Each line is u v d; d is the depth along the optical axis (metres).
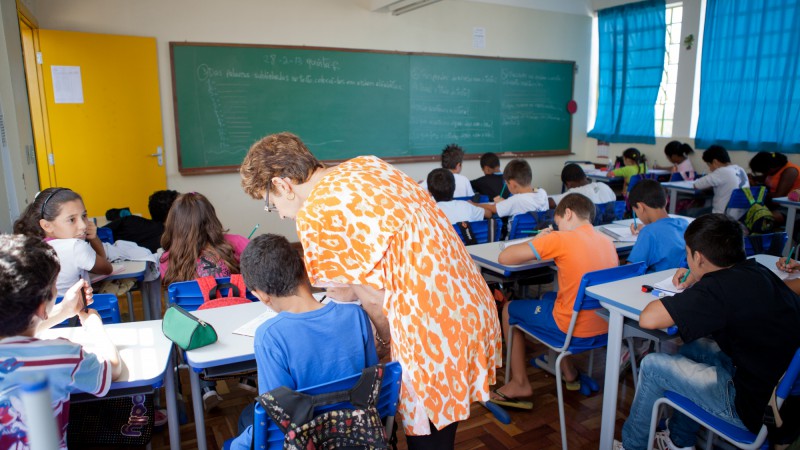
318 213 1.07
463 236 3.21
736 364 1.54
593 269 2.11
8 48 3.36
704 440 1.96
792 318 1.50
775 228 4.39
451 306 1.12
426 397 1.14
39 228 2.21
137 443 1.64
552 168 7.16
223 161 5.04
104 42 4.43
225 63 4.89
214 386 2.49
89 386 1.25
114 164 4.62
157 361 1.47
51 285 1.17
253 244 1.24
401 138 5.93
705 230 1.61
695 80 6.18
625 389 2.58
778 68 5.36
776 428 1.43
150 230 3.19
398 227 1.07
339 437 1.08
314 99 5.36
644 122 6.63
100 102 4.50
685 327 1.51
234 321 1.76
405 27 5.77
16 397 1.08
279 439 1.13
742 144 5.71
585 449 2.12
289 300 1.24
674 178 5.78
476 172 6.56
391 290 1.11
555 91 6.93
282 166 1.20
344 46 5.45
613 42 6.80
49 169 4.43
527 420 2.33
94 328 1.47
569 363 2.59
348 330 1.21
